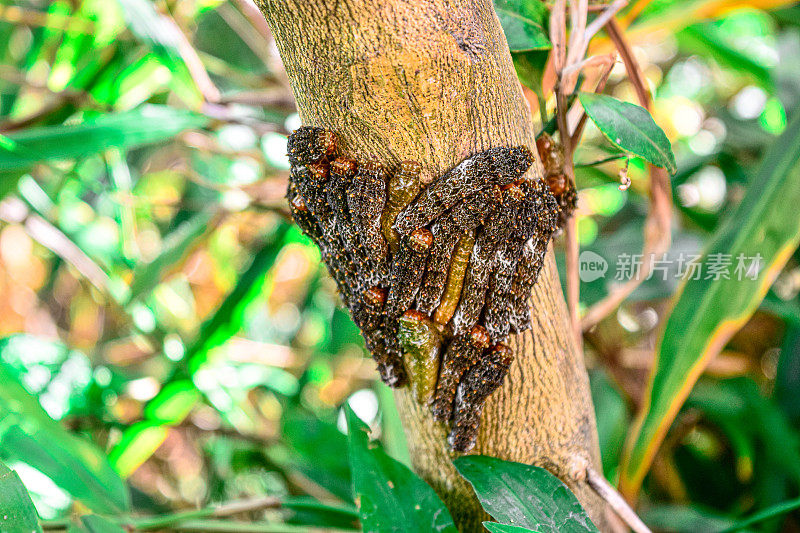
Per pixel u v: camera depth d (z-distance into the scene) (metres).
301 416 1.17
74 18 1.12
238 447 1.30
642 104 0.84
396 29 0.69
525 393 0.77
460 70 0.70
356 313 0.75
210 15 1.56
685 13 0.99
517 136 0.73
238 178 1.41
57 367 1.12
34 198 1.30
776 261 0.87
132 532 0.87
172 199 1.57
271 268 1.21
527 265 0.73
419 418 0.79
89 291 1.55
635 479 0.91
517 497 0.76
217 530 0.89
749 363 1.36
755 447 1.20
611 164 1.33
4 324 1.76
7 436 0.89
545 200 0.73
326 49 0.70
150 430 1.15
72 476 0.89
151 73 1.13
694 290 0.90
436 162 0.72
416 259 0.72
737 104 1.60
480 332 0.73
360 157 0.72
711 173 1.52
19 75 1.28
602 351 1.26
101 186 1.23
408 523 0.77
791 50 1.25
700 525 1.03
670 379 0.89
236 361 1.42
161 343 1.25
